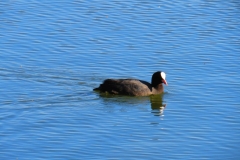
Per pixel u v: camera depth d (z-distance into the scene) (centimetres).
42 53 2572
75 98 2167
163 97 2222
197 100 2172
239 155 1725
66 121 1952
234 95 2200
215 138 1844
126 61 2522
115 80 2272
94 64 2483
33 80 2302
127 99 2211
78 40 2720
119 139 1823
